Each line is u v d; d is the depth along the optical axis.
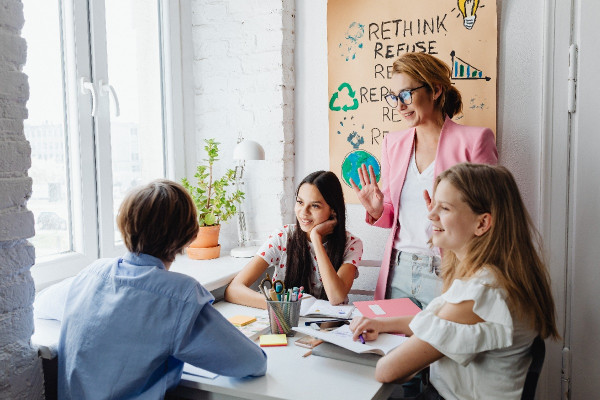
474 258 1.15
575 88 1.92
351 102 2.28
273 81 2.31
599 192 1.90
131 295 1.17
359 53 2.25
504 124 2.04
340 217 1.88
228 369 1.16
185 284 1.17
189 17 2.42
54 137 1.75
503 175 1.18
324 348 1.33
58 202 1.78
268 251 1.94
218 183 2.23
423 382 1.42
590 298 1.93
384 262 1.95
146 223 1.20
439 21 2.08
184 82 2.40
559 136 1.95
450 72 1.88
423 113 1.81
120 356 1.14
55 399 1.38
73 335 1.19
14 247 1.18
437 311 1.15
